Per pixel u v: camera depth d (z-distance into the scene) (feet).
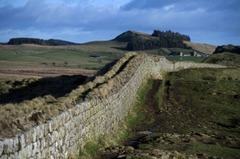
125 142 88.84
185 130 114.93
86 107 66.69
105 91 89.15
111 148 71.26
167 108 145.69
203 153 81.15
